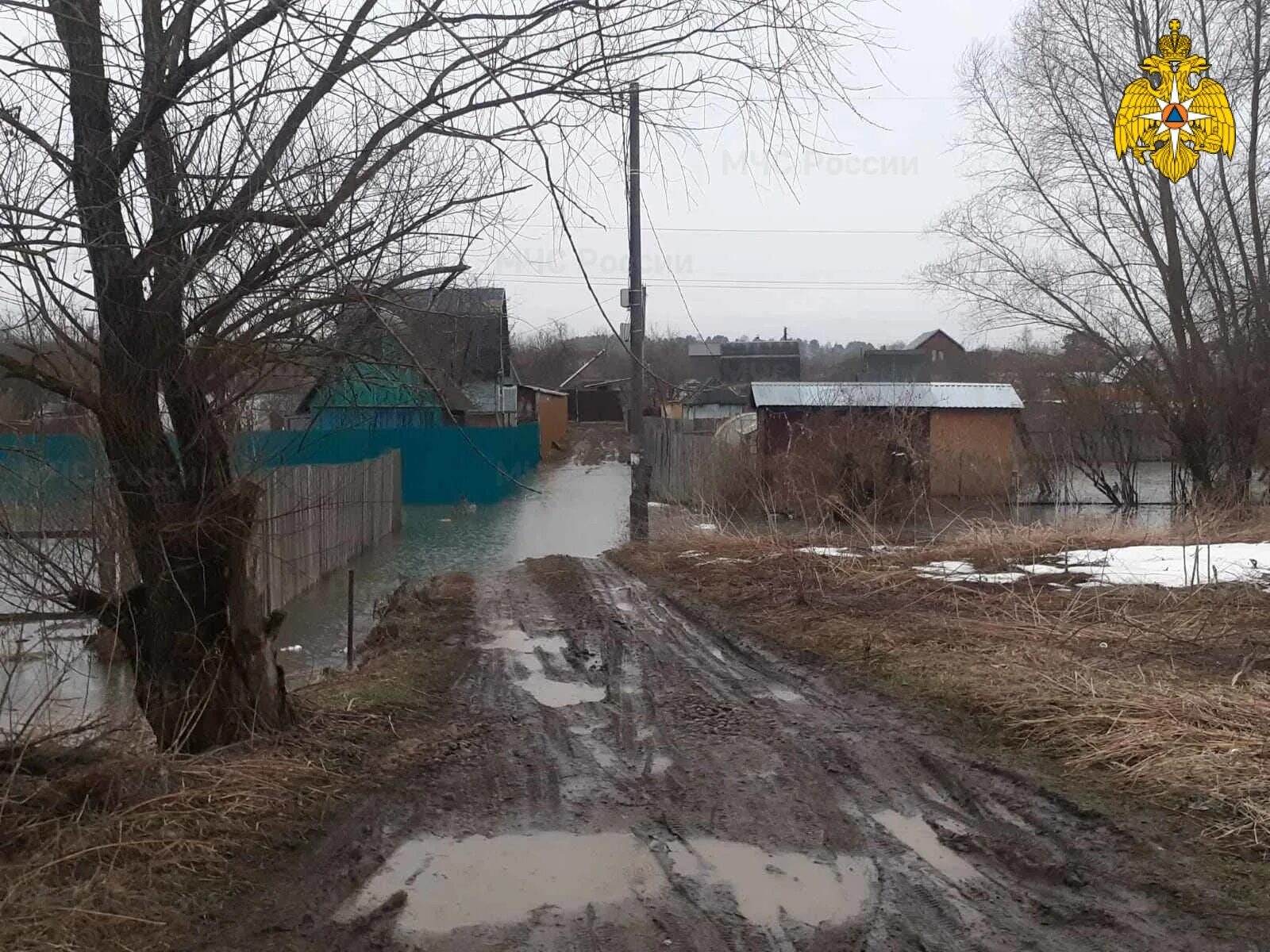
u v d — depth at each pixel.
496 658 8.18
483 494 26.14
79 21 3.83
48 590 4.97
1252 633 7.73
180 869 3.92
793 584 10.70
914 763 5.33
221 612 5.19
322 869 4.08
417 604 10.45
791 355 58.16
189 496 4.96
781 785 5.07
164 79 4.23
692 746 5.75
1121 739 5.23
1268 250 18.22
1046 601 9.22
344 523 15.46
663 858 4.21
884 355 51.25
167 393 4.78
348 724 5.88
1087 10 18.44
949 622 8.48
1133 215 18.88
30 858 3.87
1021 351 38.00
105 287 4.54
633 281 15.81
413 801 4.87
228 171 4.38
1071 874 3.89
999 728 5.76
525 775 5.27
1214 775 4.65
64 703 5.47
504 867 4.12
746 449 21.95
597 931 3.57
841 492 19.52
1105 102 18.67
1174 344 19.56
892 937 3.49
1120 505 22.97
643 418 16.09
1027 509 22.36
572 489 29.03
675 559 13.23
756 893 3.87
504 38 4.29
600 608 10.45
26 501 4.94
